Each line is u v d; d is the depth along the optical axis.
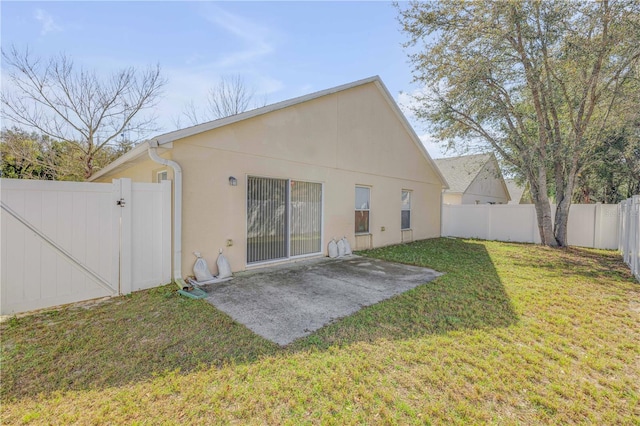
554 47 8.85
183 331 3.58
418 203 12.71
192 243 5.61
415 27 9.65
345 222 9.02
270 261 7.01
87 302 4.53
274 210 7.08
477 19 8.65
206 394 2.45
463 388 2.58
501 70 9.49
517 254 9.57
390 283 5.82
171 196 5.38
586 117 9.55
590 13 7.97
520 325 3.90
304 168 7.68
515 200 27.75
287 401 2.38
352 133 9.16
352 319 4.01
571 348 3.32
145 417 2.20
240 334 3.52
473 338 3.50
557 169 11.29
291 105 7.26
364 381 2.65
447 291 5.33
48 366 2.83
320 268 6.96
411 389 2.56
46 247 4.29
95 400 2.38
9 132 12.67
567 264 7.98
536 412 2.32
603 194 16.78
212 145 5.84
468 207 14.75
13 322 3.77
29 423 2.14
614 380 2.75
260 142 6.65
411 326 3.82
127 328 3.64
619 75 8.91
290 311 4.27
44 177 14.04
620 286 5.79
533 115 11.17
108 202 4.78
